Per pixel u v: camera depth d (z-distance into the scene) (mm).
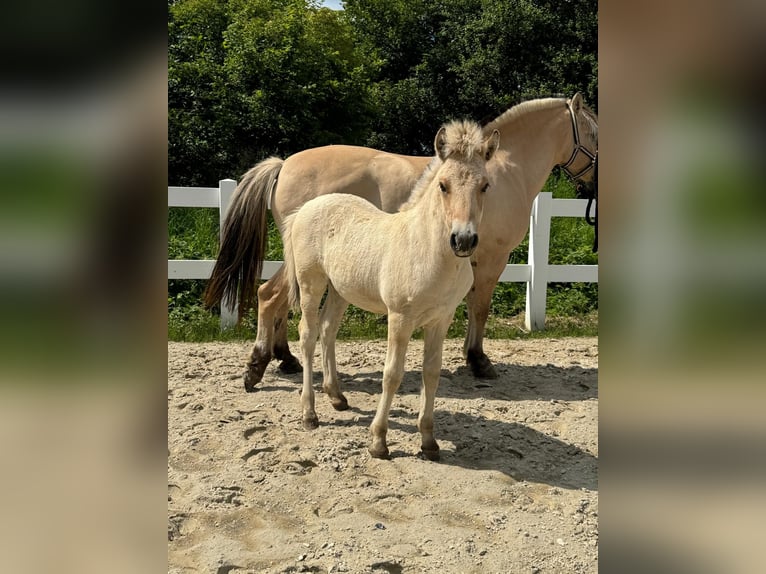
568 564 2924
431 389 3957
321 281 4426
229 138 13906
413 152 21797
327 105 15875
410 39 22094
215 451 4000
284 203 5234
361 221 4133
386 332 7191
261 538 3047
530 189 5605
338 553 2934
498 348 6855
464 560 2922
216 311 7531
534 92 17406
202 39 14977
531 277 7602
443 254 3557
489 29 19031
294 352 6285
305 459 3916
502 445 4254
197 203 6879
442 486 3654
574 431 4531
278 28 14570
